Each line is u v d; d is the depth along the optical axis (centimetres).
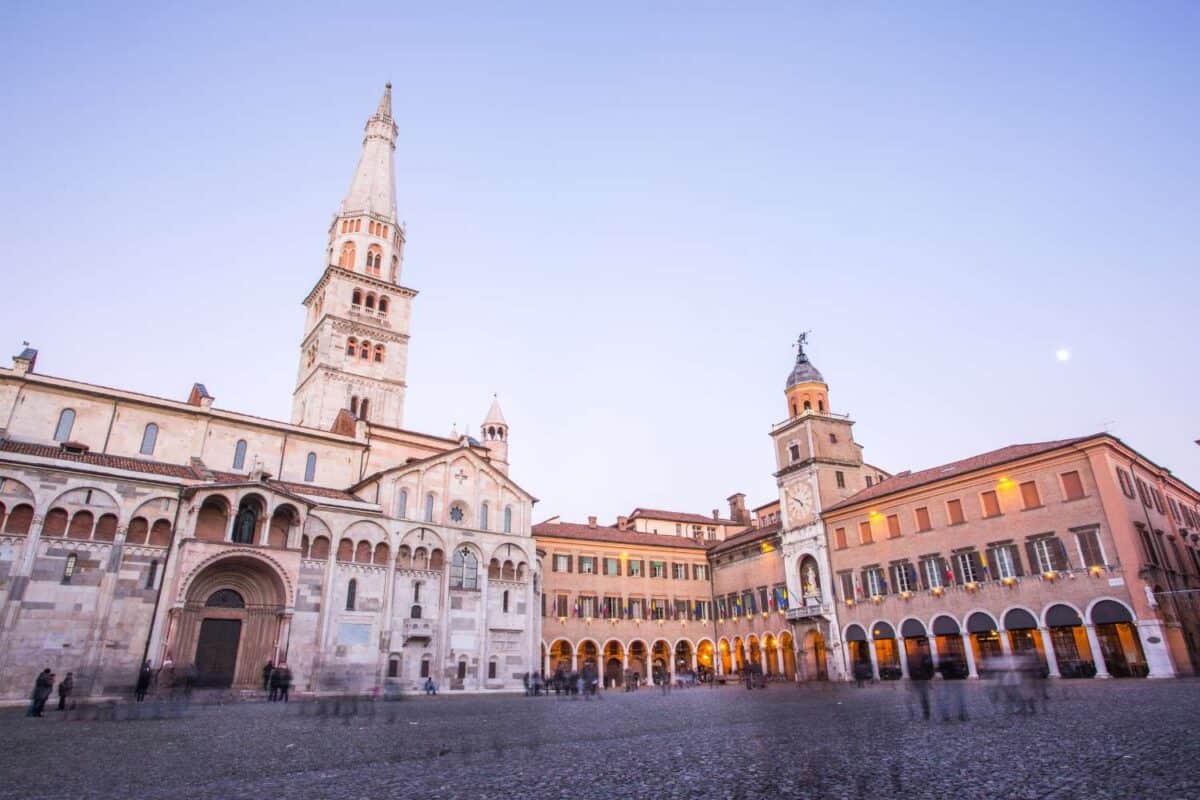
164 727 2466
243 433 5972
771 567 7394
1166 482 5712
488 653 5791
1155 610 4297
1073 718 2038
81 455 4747
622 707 3434
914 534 5800
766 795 1084
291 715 3022
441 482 6028
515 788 1202
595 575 7706
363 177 8619
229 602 4809
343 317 7588
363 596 5272
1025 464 5122
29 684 3962
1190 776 1100
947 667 4797
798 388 7512
